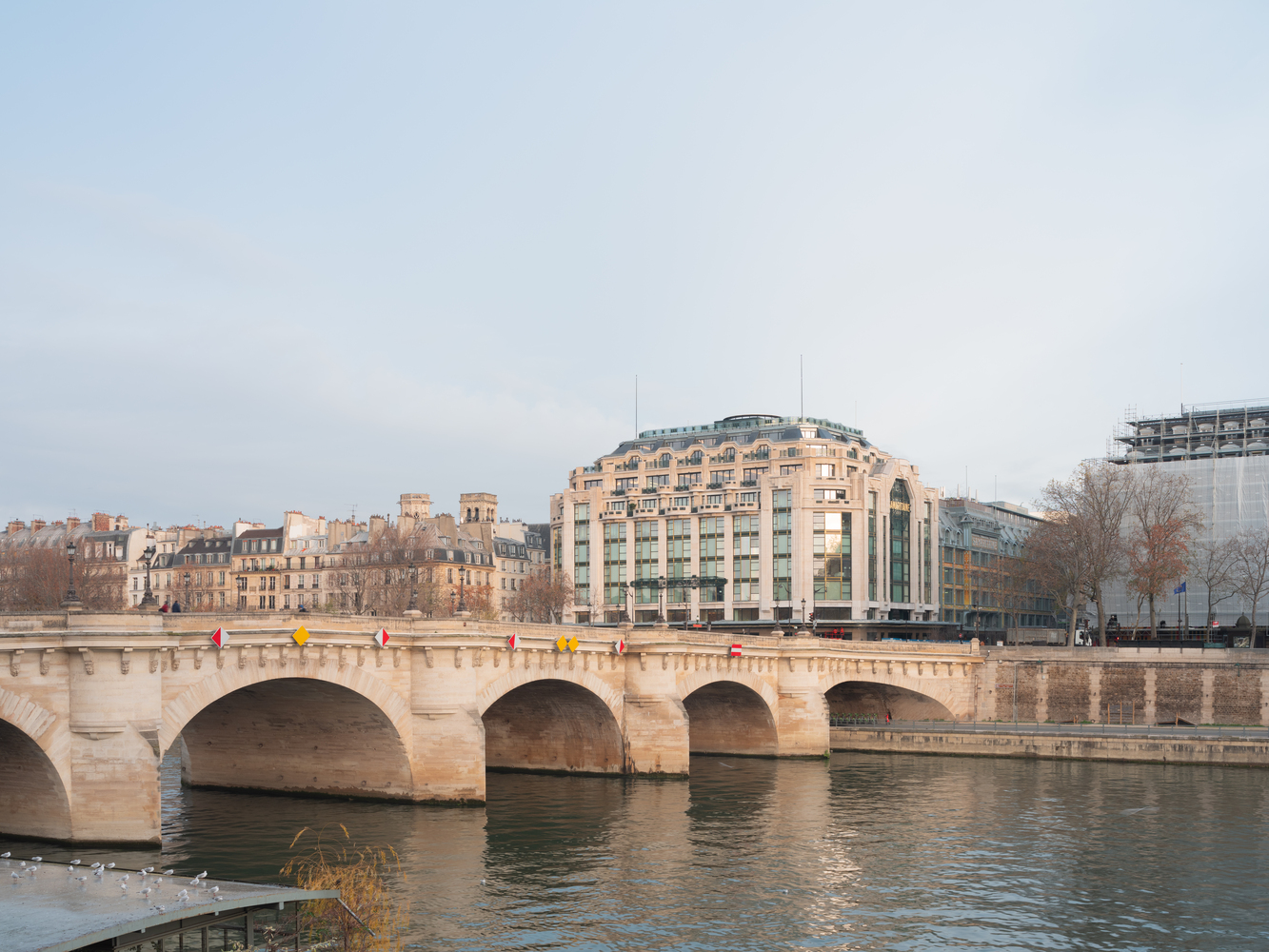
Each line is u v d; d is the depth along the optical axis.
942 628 173.75
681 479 169.50
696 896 47.06
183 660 51.59
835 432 170.75
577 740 81.81
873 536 160.62
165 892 31.59
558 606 164.12
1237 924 43.91
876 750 97.56
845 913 44.94
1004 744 93.25
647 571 168.12
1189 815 65.62
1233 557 135.00
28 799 49.16
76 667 48.03
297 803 64.38
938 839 58.69
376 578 154.25
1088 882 50.03
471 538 195.00
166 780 74.69
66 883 32.41
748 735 94.25
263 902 31.55
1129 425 167.62
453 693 64.44
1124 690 101.94
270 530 192.62
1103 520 126.81
